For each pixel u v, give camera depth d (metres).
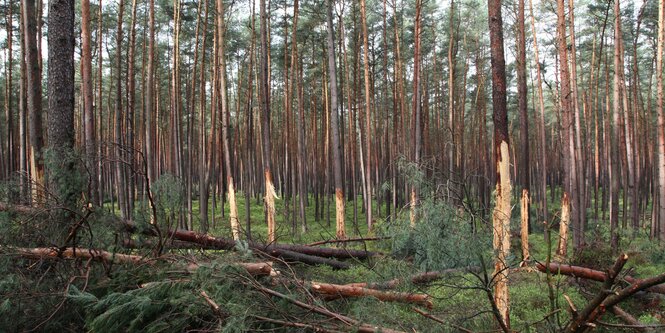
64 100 6.08
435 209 3.96
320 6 18.14
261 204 26.11
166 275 4.55
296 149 26.08
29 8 7.17
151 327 3.90
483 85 25.42
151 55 14.73
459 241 3.86
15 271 4.41
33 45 7.14
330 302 4.79
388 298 4.64
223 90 12.41
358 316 4.01
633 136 17.17
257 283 4.21
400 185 20.77
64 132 6.02
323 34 20.72
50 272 4.71
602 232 10.12
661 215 11.09
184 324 4.06
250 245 7.14
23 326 4.27
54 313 4.16
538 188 24.36
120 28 13.47
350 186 27.30
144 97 20.03
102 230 4.89
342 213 13.43
